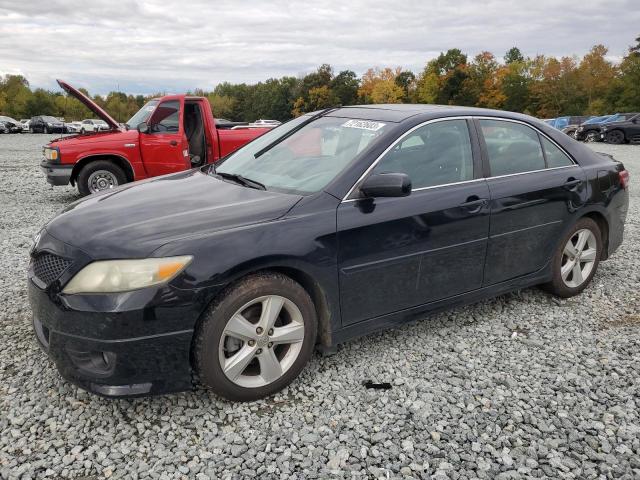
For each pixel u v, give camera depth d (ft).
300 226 9.49
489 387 10.19
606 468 8.07
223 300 8.79
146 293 8.24
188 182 11.75
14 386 9.90
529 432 8.89
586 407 9.61
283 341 9.59
